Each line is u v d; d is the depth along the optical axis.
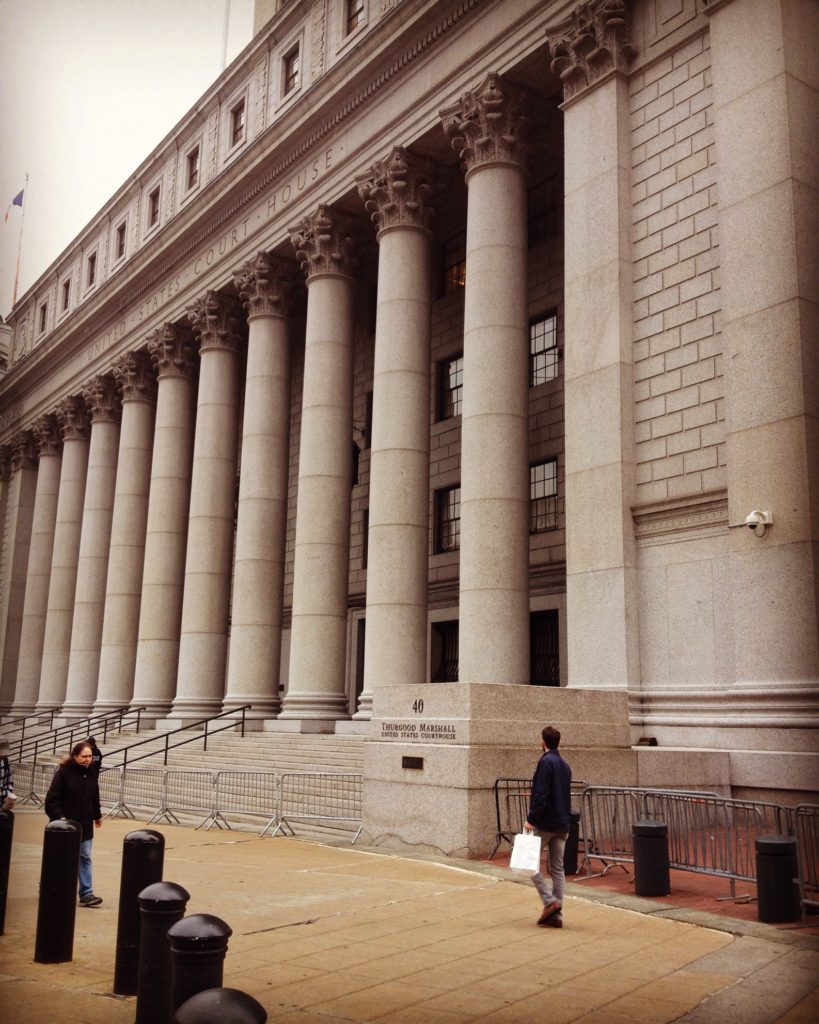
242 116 37.28
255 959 8.12
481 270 23.52
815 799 15.36
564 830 9.52
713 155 19.27
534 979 7.47
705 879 12.12
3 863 9.61
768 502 16.66
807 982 7.36
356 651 35.19
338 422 28.89
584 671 19.45
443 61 25.80
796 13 18.22
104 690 38.75
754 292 17.42
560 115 25.81
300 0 33.06
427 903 10.52
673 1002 6.85
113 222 47.19
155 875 7.64
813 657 15.79
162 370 38.66
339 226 29.95
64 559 46.03
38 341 53.78
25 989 7.39
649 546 19.20
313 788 19.33
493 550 21.83
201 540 33.66
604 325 20.36
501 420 22.50
